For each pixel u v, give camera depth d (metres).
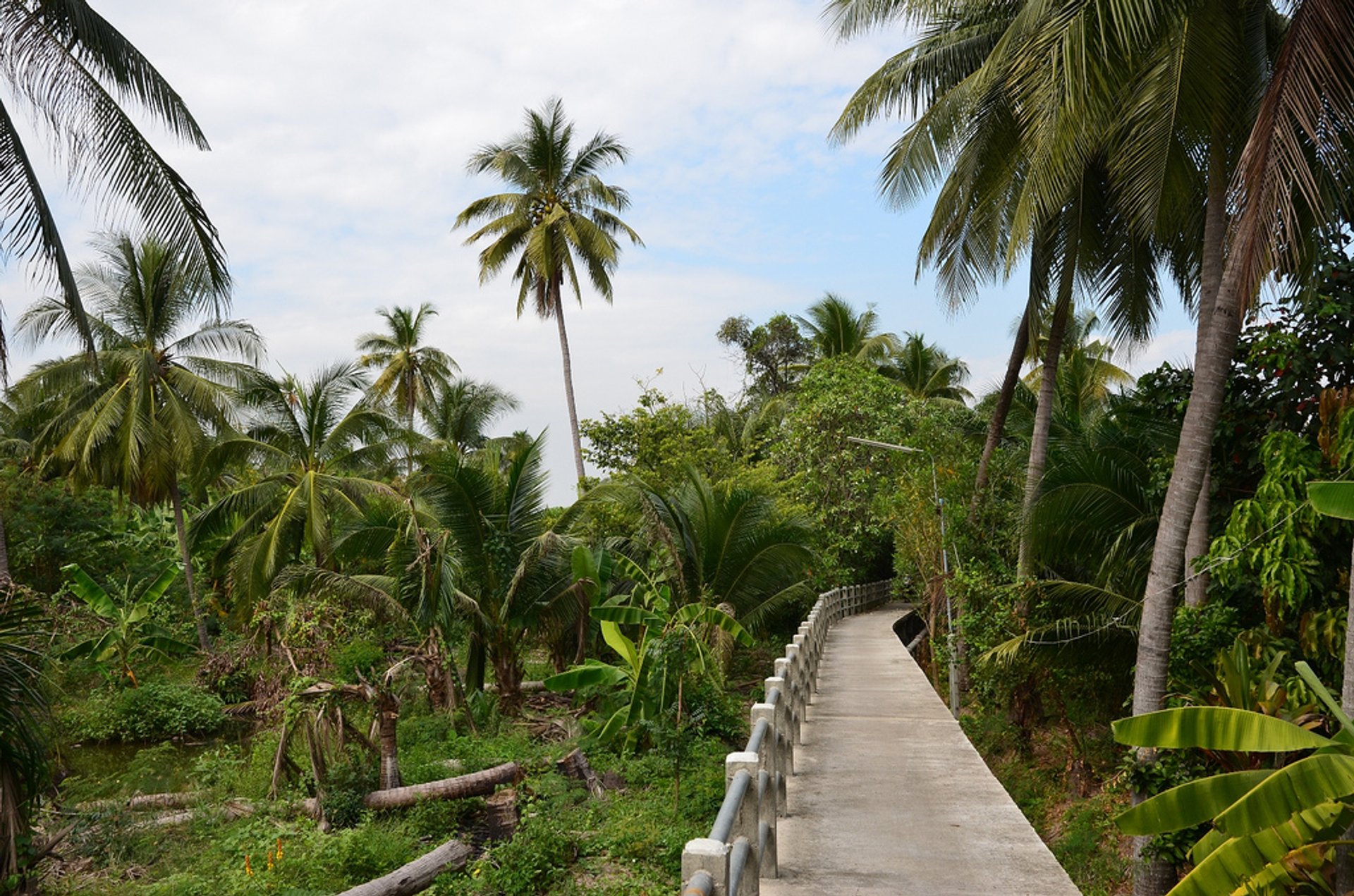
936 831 7.72
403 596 17.86
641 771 14.67
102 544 29.73
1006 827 7.83
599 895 10.40
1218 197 11.91
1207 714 6.30
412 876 10.71
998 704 18.25
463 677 21.33
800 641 14.08
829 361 37.06
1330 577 10.45
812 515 32.47
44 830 12.56
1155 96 11.70
